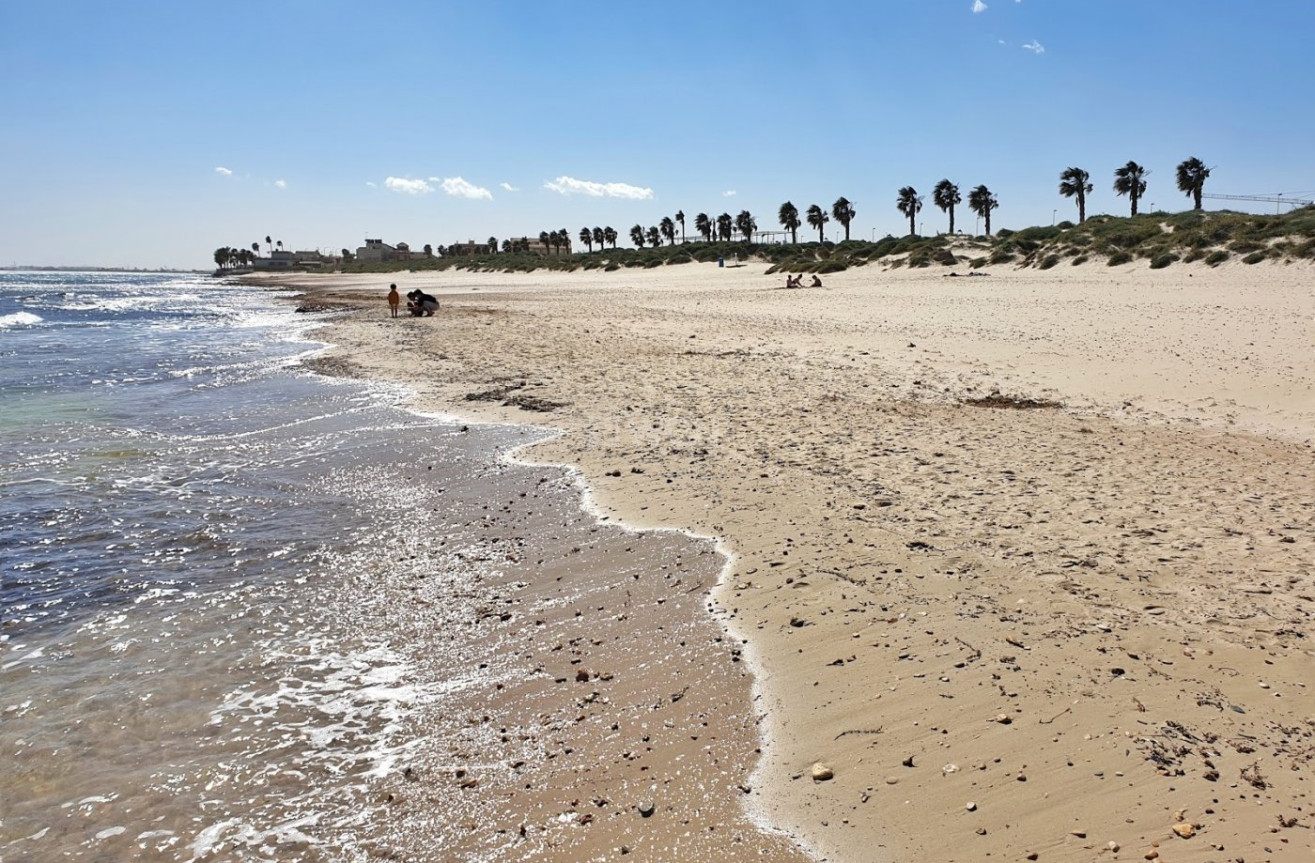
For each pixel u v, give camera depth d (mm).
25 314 49844
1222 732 4375
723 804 4156
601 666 5656
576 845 3918
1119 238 44344
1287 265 33719
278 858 3914
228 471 11008
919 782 4191
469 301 49438
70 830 4125
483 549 7988
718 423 13055
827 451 11008
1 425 14172
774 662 5547
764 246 90625
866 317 28984
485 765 4598
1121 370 16359
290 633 6285
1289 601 5977
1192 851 3559
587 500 9367
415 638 6180
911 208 96438
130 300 74000
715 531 8133
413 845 3979
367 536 8422
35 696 5410
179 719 5117
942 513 8266
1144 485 9148
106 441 12867
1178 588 6273
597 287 65312
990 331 22797
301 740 4879
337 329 32812
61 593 7078
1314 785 3900
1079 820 3818
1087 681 4949
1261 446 10992
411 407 15492
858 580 6695
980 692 4914
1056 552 7078
